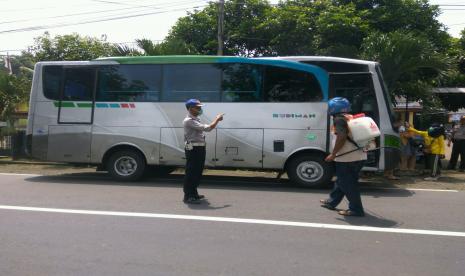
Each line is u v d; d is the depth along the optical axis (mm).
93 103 10789
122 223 6461
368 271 4602
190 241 5598
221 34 18234
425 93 15172
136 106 10594
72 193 8938
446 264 4824
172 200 8219
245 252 5180
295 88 9875
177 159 10422
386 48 12906
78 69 10898
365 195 9102
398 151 9867
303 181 9883
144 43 14945
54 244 5457
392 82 13312
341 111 7055
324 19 16812
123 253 5137
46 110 11031
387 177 11555
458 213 7285
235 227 6273
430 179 11383
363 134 6887
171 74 10453
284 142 9875
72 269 4637
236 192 9266
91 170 13211
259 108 10000
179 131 10375
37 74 11117
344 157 6977
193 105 7938
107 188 9656
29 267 4691
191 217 6844
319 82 9773
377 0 18375
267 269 4641
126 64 10672
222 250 5246
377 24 17656
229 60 10188
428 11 18000
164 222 6535
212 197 8609
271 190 9586
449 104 21516
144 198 8414
